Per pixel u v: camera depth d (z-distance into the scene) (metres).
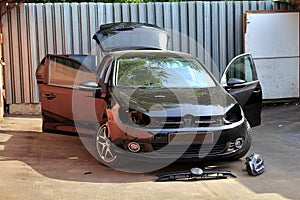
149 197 4.68
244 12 11.24
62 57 7.41
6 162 6.13
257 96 7.20
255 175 5.43
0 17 10.39
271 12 11.28
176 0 13.35
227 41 11.27
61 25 10.62
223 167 5.84
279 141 7.38
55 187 5.04
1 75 10.08
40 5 10.55
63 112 7.06
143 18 10.90
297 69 11.61
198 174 5.29
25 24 10.55
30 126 9.05
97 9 10.71
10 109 10.70
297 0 11.35
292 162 6.02
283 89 11.59
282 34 11.41
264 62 11.41
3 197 4.70
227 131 5.57
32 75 10.66
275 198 4.63
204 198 4.64
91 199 4.64
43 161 6.22
